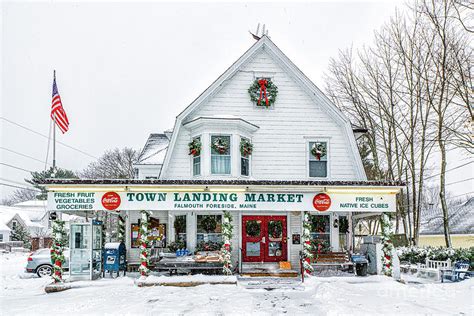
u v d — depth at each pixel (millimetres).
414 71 26109
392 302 12180
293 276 17094
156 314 10977
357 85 36781
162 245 19172
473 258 17094
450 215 39812
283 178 19234
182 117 18938
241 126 18609
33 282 18438
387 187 15844
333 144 19641
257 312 11148
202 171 18156
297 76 19672
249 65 19719
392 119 28219
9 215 61219
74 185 15312
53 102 17531
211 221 18734
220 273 17703
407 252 21562
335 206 16016
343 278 15750
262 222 18891
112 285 15305
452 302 12219
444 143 26516
